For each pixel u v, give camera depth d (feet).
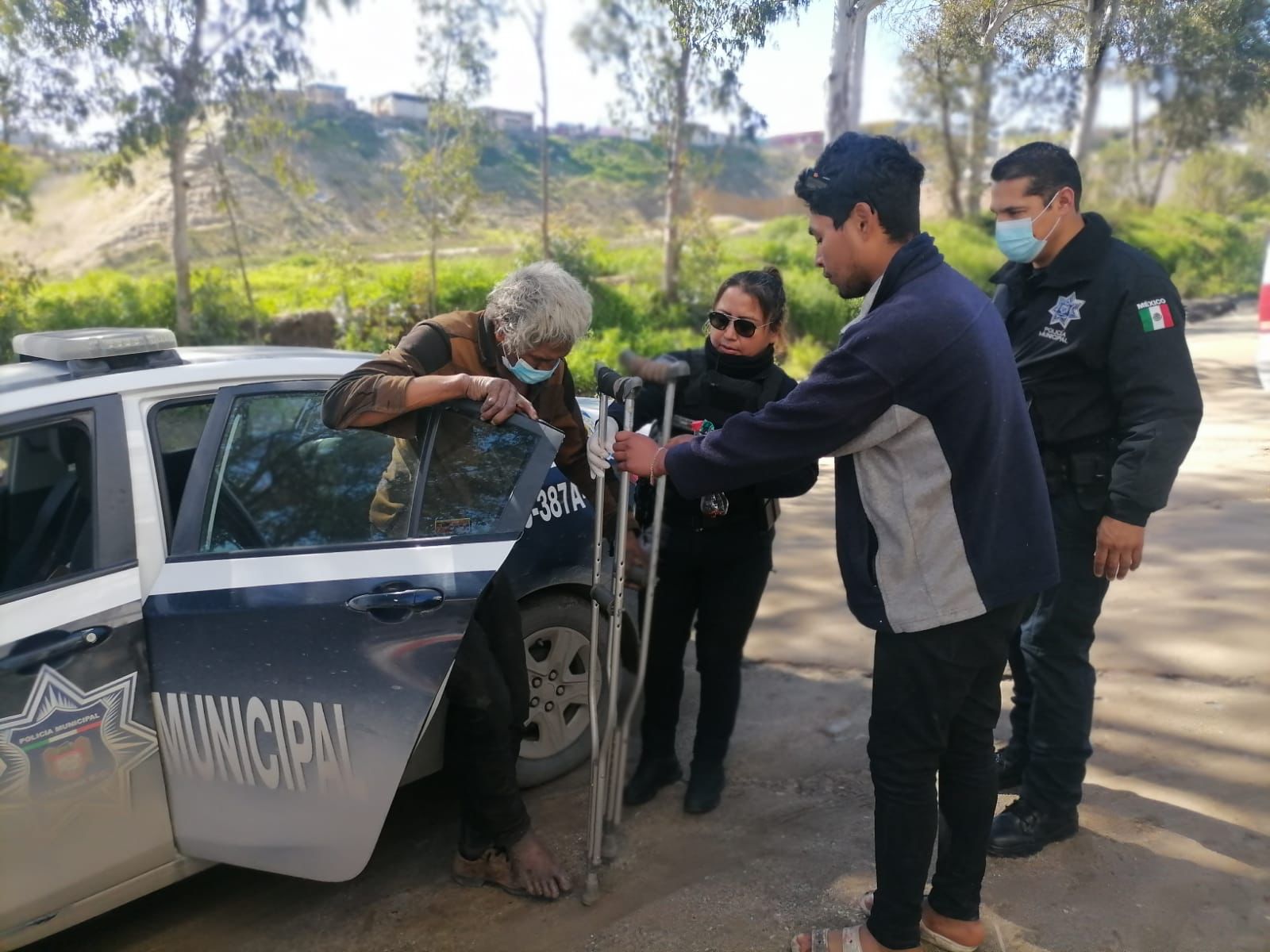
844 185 6.54
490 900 8.48
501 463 7.92
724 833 9.33
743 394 8.94
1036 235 8.20
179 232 36.11
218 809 7.47
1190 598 13.92
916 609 6.67
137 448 7.63
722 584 9.43
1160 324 7.86
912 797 7.01
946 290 6.44
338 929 8.18
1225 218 89.71
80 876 7.04
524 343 7.86
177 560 7.54
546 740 10.08
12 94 28.60
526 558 9.41
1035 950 7.57
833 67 12.78
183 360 8.26
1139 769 9.96
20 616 6.86
